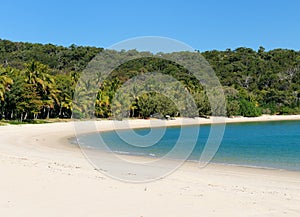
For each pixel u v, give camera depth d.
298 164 21.58
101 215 8.89
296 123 76.94
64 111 62.44
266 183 14.80
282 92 100.62
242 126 67.81
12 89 51.88
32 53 104.62
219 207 9.90
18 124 48.62
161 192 11.41
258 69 112.25
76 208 9.40
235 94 86.94
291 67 114.31
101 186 11.94
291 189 13.47
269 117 89.38
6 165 15.34
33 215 8.73
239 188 13.14
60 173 13.93
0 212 8.85
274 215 9.30
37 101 54.25
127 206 9.72
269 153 27.61
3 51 113.50
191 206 9.90
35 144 28.48
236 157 24.91
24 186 11.55
